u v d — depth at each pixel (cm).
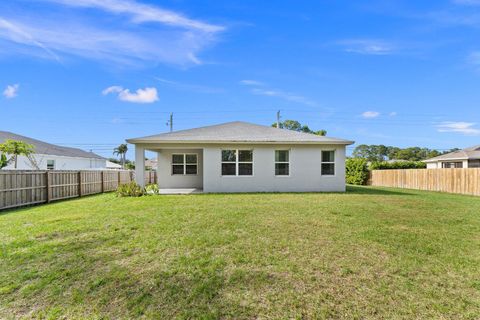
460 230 567
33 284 326
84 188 1309
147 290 313
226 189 1313
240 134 1407
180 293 307
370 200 1005
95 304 288
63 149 2531
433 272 361
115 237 501
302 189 1337
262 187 1325
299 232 536
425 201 998
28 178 952
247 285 324
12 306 284
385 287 320
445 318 262
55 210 807
